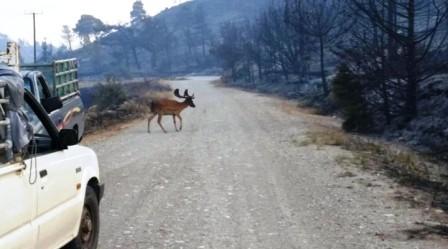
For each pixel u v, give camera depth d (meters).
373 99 26.58
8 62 8.98
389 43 26.05
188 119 28.05
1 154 4.39
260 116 29.48
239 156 15.59
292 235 7.97
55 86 13.70
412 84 24.89
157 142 18.92
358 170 13.22
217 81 111.62
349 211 9.34
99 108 36.31
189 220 8.77
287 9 53.97
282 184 11.66
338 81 25.02
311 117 31.12
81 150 6.52
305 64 63.12
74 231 5.94
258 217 8.98
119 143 18.84
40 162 5.11
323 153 15.99
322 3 51.94
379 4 28.84
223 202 10.02
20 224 4.60
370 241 7.65
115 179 12.22
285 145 17.84
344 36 47.81
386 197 10.38
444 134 20.64
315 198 10.34
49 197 5.20
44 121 5.79
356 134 24.09
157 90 68.25
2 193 4.28
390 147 20.02
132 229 8.22
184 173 12.94
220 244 7.54
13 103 4.63
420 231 8.13
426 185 11.71
